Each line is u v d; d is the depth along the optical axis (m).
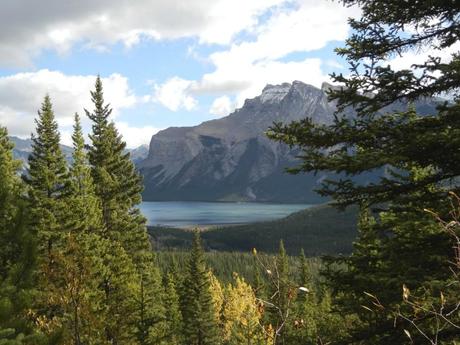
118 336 23.73
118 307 25.70
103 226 31.36
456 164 7.62
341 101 8.25
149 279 36.69
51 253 19.16
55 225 25.73
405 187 8.01
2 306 7.69
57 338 8.59
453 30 7.99
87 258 19.73
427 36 8.28
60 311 19.73
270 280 4.34
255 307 4.46
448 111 7.68
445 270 6.84
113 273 28.61
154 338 25.72
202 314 44.09
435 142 7.15
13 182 22.70
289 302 4.29
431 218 7.41
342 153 7.66
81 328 19.11
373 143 8.05
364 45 8.16
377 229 8.24
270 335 4.43
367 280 7.31
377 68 7.85
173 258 70.62
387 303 7.05
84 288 20.23
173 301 58.38
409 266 7.08
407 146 7.32
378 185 8.06
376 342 7.35
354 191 8.09
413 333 7.13
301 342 6.93
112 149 35.75
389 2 7.84
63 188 28.39
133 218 35.56
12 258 8.62
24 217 8.84
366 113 8.30
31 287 8.49
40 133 28.27
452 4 7.62
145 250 36.34
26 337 8.12
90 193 30.72
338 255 8.44
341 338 7.97
